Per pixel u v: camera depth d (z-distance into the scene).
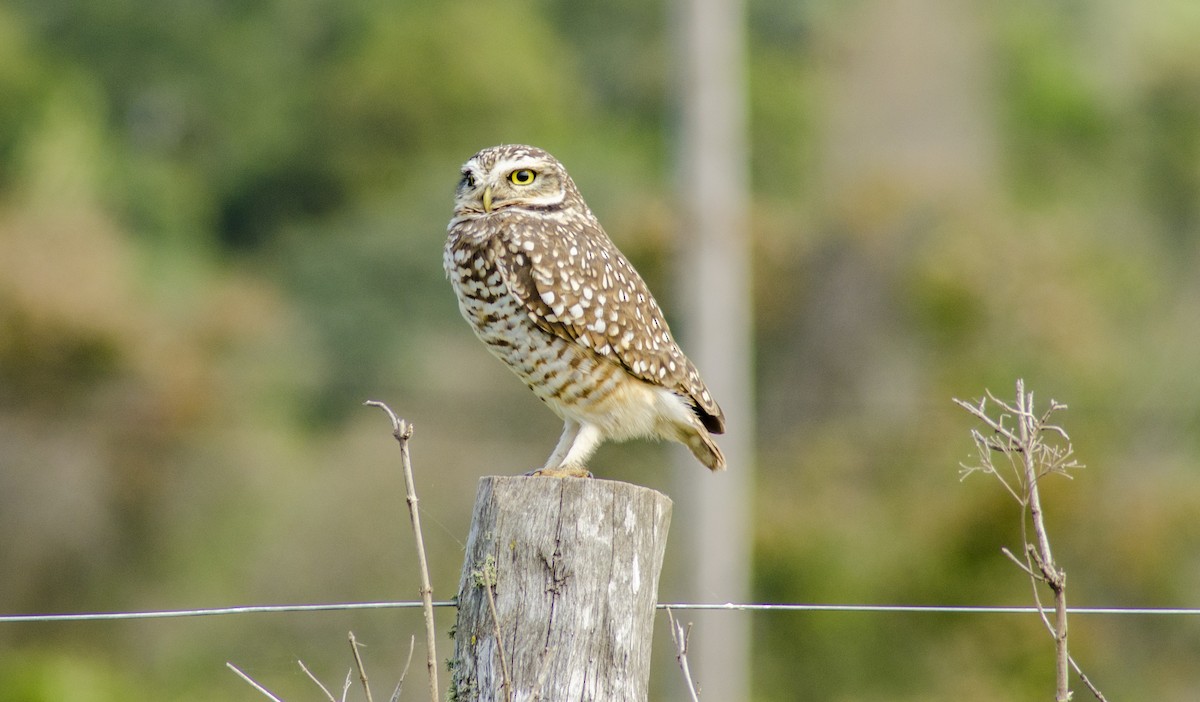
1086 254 18.83
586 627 5.52
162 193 28.77
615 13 31.00
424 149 29.61
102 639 19.28
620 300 7.46
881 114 25.59
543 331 7.44
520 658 5.52
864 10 26.05
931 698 14.13
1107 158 26.73
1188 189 25.92
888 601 14.67
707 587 14.47
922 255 18.72
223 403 21.25
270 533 19.11
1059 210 24.83
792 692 15.09
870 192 19.55
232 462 20.22
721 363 14.90
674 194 15.86
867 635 14.84
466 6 30.61
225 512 19.89
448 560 18.25
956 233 18.67
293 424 22.33
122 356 20.80
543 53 30.73
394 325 23.78
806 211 20.55
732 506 14.73
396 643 16.16
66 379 20.58
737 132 16.27
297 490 19.44
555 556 5.55
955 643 14.20
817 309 19.53
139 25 30.69
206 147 30.56
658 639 14.58
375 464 19.27
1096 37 28.39
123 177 28.41
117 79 30.61
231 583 18.97
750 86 26.50
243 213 30.03
